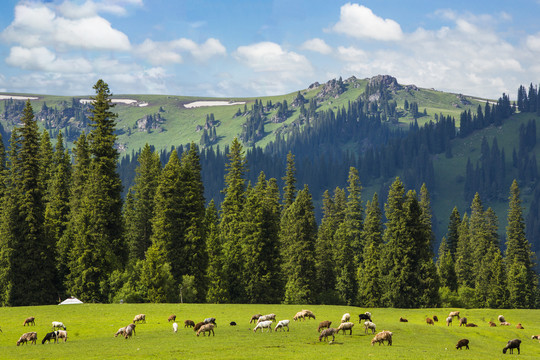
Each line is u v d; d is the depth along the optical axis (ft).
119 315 184.96
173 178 272.10
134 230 311.68
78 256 242.99
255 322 172.76
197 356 113.39
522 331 180.45
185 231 264.72
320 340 134.72
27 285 241.76
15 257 242.99
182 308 199.82
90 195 254.47
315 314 195.31
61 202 290.97
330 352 117.91
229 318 180.86
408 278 277.64
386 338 131.75
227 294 270.26
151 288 235.40
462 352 129.39
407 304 278.05
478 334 169.68
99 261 242.58
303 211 288.30
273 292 277.23
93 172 262.06
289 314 190.70
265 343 128.98
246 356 112.78
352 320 184.55
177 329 157.28
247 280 277.23
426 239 284.61
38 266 246.06
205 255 264.72
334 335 142.20
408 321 196.34
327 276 310.86
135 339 140.97
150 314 187.01
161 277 236.84
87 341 140.46
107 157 265.54
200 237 261.65
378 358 112.16
